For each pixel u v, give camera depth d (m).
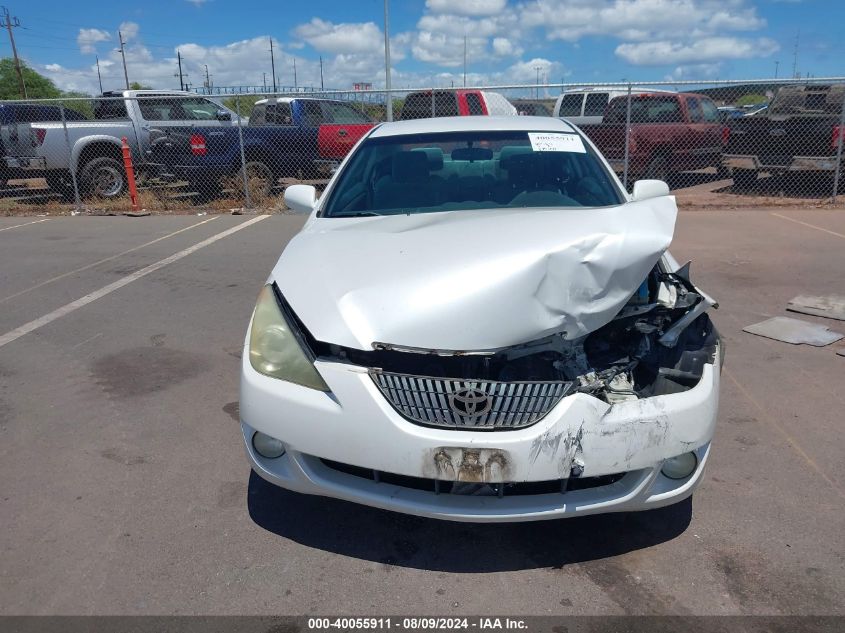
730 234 8.88
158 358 4.99
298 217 11.01
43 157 11.91
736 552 2.78
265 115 13.25
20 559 2.79
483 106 13.12
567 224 2.90
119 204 12.29
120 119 12.63
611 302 2.66
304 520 3.05
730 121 12.40
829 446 3.57
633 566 2.72
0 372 4.78
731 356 4.81
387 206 3.85
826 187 12.24
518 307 2.51
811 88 12.03
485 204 3.78
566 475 2.45
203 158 11.62
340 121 13.38
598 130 12.10
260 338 2.79
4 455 3.63
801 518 2.98
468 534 2.94
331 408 2.53
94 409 4.17
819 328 5.33
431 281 2.61
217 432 3.86
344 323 2.57
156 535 2.94
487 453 2.40
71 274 7.53
